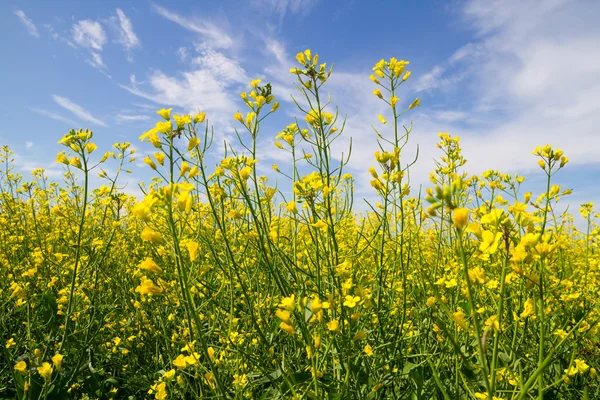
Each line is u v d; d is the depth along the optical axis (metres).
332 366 0.43
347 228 0.75
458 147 0.64
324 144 0.48
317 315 0.29
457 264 0.51
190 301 0.29
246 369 0.45
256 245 0.49
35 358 0.52
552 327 0.44
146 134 0.38
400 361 0.44
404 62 0.51
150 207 0.27
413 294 0.51
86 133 0.53
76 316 0.62
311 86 0.49
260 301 0.51
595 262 0.61
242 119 0.47
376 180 0.46
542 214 0.48
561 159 0.46
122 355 0.65
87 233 0.92
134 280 0.74
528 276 0.23
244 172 0.44
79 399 0.55
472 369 0.38
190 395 0.50
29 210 1.21
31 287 0.73
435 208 0.20
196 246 0.31
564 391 0.41
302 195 0.43
